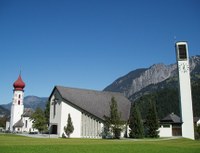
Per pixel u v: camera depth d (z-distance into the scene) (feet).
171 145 162.91
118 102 307.99
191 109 264.93
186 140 219.00
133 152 120.67
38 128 333.42
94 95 295.48
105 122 250.78
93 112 265.75
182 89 269.85
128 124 273.13
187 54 275.39
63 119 265.13
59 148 127.75
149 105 269.85
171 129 284.20
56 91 278.26
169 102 609.42
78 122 261.65
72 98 272.31
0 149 116.67
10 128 494.59
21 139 196.44
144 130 267.39
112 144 159.12
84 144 155.12
